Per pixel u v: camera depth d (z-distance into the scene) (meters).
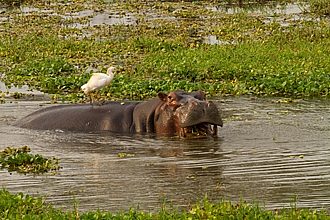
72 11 95.75
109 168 33.78
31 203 27.17
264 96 50.25
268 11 95.81
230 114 44.66
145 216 25.22
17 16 90.56
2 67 60.69
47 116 43.28
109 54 65.75
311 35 71.75
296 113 44.62
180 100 40.31
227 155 35.81
